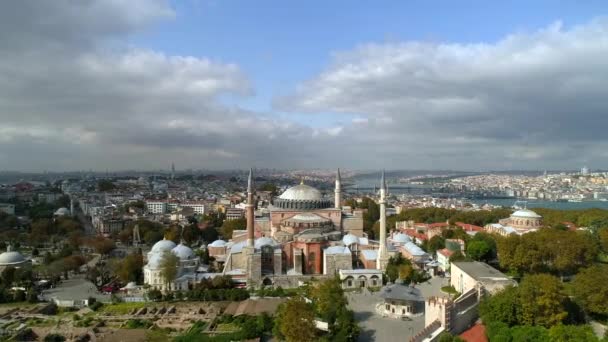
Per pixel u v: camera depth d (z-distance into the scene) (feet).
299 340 497.05
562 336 449.06
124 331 595.88
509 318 510.17
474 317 569.64
